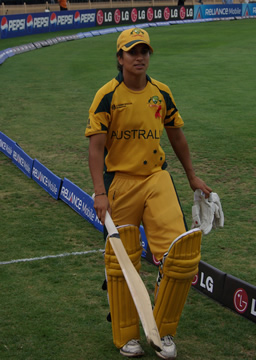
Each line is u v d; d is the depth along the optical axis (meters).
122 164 3.78
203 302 4.59
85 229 6.27
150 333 2.91
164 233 3.62
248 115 12.58
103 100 3.66
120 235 3.64
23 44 27.62
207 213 3.85
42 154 9.65
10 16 31.12
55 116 12.87
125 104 3.66
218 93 15.31
